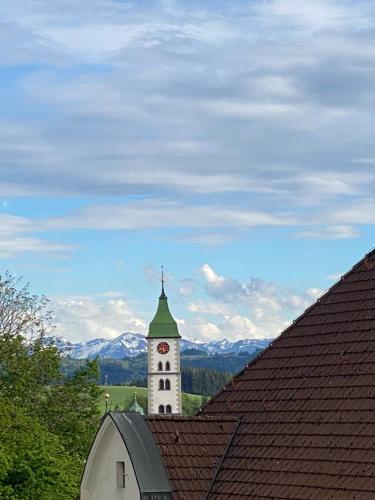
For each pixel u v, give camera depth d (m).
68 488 56.34
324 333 34.25
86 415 79.75
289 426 31.89
